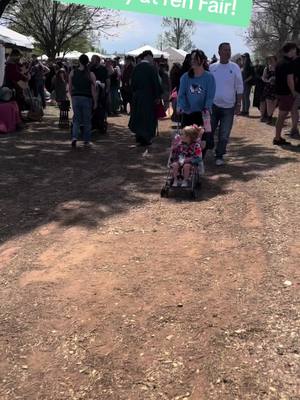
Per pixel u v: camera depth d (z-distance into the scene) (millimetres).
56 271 3281
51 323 2689
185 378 2229
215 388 2158
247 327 2596
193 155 4875
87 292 2996
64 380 2246
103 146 7805
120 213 4402
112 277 3178
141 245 3666
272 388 2143
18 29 27062
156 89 7691
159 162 6641
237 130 9555
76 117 7625
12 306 2867
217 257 3441
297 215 4207
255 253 3484
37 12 26344
